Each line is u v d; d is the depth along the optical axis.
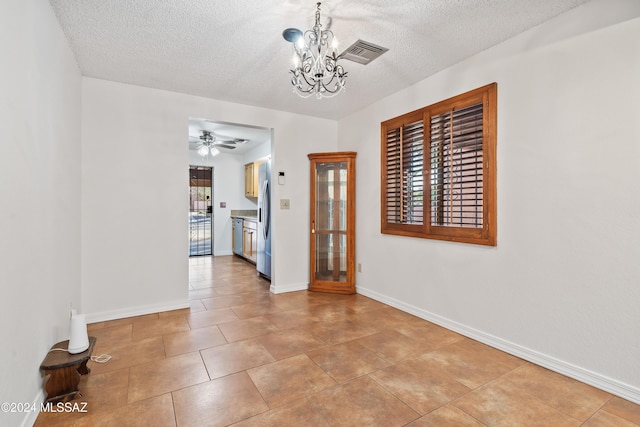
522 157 2.23
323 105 3.78
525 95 2.21
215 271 5.25
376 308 3.38
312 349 2.40
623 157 1.77
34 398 1.59
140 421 1.58
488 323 2.48
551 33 2.07
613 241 1.81
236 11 1.96
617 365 1.80
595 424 1.57
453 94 2.73
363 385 1.92
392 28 2.16
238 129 4.77
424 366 2.15
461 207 2.63
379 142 3.61
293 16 2.02
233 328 2.81
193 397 1.79
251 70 2.82
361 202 3.90
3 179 1.27
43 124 1.78
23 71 1.48
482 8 1.95
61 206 2.19
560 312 2.04
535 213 2.17
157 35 2.24
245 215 7.18
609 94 1.82
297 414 1.65
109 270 3.03
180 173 3.37
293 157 4.10
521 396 1.81
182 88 3.24
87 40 2.31
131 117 3.12
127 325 2.88
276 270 4.00
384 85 3.16
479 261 2.54
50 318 1.89
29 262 1.54
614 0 1.79
